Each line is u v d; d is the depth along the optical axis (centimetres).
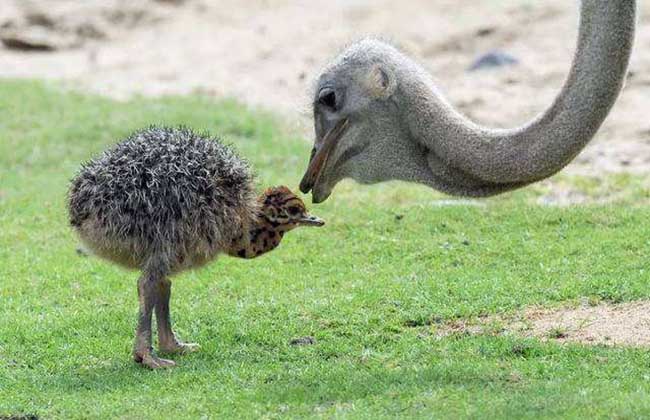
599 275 2073
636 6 1612
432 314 1941
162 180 1723
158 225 1723
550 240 2300
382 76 1709
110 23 4584
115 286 2188
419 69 1731
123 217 1727
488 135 1670
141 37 4488
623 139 3053
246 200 1786
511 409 1477
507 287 2042
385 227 2436
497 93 3491
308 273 2211
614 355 1692
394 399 1547
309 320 1950
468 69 3731
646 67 3428
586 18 1608
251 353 1816
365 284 2108
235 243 1808
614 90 1612
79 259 2358
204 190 1739
